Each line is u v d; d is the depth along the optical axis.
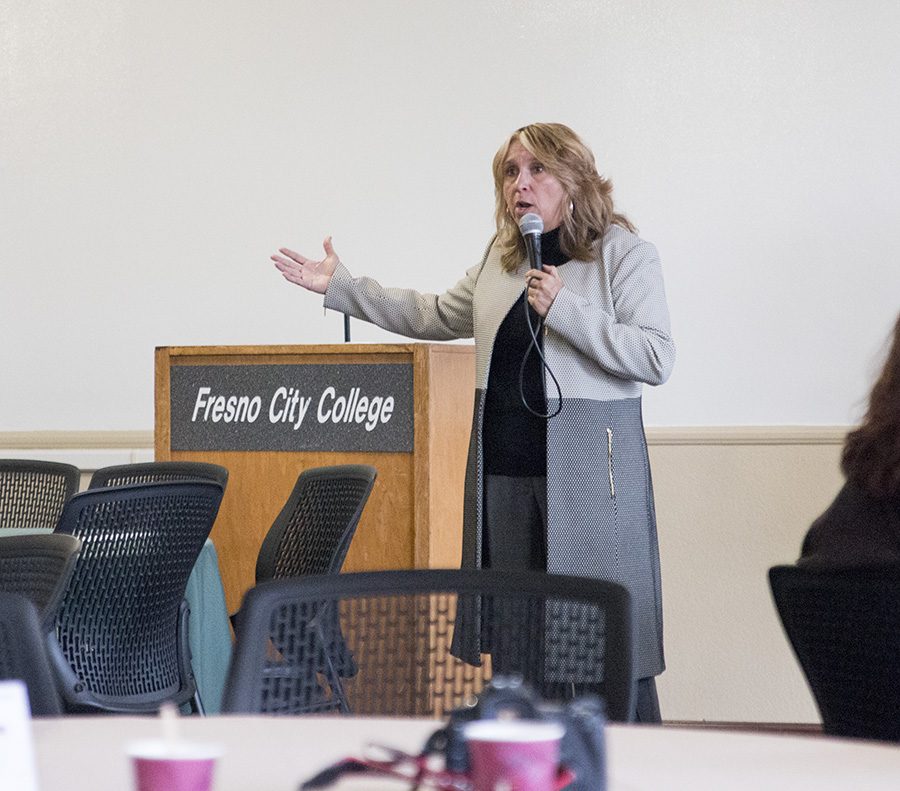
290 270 5.08
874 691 2.38
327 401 5.16
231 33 7.69
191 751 1.37
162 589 4.29
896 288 7.15
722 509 7.20
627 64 7.32
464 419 5.29
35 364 7.89
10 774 1.42
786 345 7.21
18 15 7.88
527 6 7.41
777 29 7.20
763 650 7.17
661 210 7.29
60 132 7.86
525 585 2.21
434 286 7.55
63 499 5.98
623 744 1.78
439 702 2.22
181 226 7.76
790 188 7.20
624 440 4.41
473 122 7.48
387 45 7.55
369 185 7.60
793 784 1.58
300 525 4.83
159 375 5.44
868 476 2.48
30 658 2.18
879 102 7.14
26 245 7.90
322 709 2.19
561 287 4.28
